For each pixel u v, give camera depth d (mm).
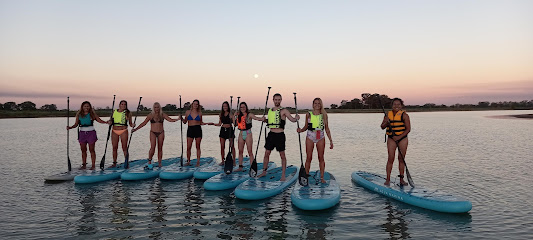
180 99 10977
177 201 7262
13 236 5281
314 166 11922
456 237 5250
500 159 13125
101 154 15156
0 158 13742
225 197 7586
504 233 5410
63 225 5781
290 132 30703
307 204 6492
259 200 7305
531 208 6691
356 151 16062
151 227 5691
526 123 42031
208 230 5559
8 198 7457
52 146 18250
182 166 10492
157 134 10227
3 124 44219
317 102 7914
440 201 6480
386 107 151750
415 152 15406
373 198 7441
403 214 6336
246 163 11344
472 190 8195
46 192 7996
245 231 5523
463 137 22953
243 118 9578
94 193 7910
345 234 5379
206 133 29516
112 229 5594
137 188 8398
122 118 10133
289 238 5227
